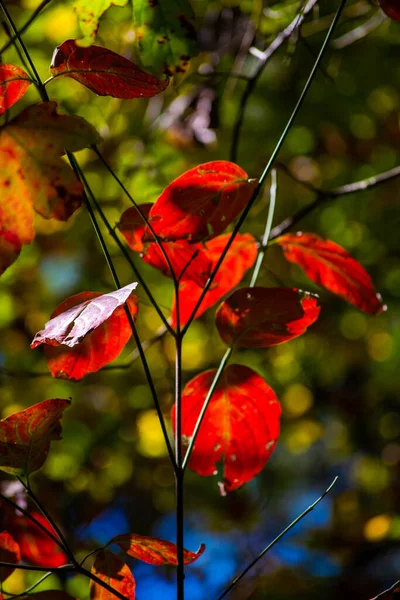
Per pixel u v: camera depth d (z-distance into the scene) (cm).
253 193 111
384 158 296
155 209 110
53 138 100
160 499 329
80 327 103
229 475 119
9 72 108
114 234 111
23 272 291
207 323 281
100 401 296
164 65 127
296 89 257
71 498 282
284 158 281
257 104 260
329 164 297
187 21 126
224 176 110
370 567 268
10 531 122
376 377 333
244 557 289
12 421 106
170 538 340
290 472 372
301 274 292
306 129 279
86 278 292
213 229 111
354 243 310
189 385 118
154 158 216
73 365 113
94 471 290
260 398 118
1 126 100
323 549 274
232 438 119
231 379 118
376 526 191
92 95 209
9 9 197
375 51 256
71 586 182
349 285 123
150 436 282
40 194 101
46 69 205
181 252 115
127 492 326
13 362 285
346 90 266
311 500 367
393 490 298
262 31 179
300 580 273
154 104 209
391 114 280
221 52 187
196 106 180
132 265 110
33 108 101
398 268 313
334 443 349
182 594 106
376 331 324
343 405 335
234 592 271
